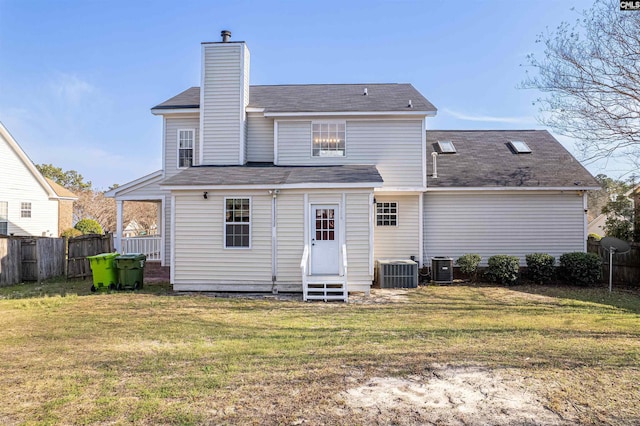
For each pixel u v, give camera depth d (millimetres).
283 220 11250
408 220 13797
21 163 21125
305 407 3881
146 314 8320
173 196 11344
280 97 15398
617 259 13031
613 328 7121
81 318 7910
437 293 11281
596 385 4410
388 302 9945
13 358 5402
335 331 6941
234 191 11273
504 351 5648
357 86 16844
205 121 13977
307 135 13758
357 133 13703
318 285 11125
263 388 4340
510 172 14445
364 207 11195
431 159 15516
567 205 14000
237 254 11250
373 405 3932
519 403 3979
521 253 13953
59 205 24656
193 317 8062
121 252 15141
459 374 4754
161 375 4734
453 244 14031
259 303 9688
